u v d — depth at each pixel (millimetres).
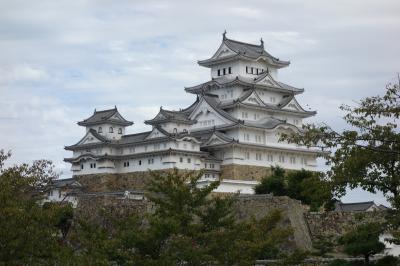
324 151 41375
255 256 46625
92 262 41438
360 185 40031
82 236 49125
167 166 128250
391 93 37656
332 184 40156
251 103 143250
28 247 45219
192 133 140625
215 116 141625
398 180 39625
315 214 79938
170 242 44656
